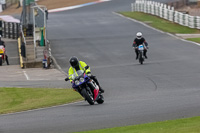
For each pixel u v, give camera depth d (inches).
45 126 1581.0
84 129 1483.8
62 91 2655.0
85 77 1915.6
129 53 4429.1
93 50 4731.8
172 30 6082.7
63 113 1854.1
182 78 2861.7
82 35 5885.8
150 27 6412.4
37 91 2701.8
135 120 1585.9
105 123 1561.3
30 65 3996.1
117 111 1795.0
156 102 1999.3
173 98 2101.4
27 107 2175.2
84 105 2076.8
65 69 3767.2
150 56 4136.3
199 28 6117.1
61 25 6983.3
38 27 5113.2
